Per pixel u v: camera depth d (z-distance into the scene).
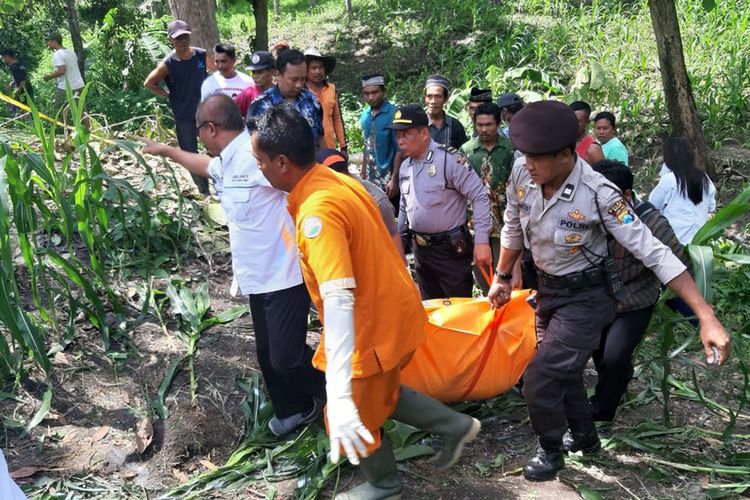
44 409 3.75
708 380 4.46
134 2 20.06
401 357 2.82
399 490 3.16
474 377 3.75
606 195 3.04
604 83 9.40
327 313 2.48
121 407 3.94
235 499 3.41
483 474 3.52
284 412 3.71
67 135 6.64
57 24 17.16
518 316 3.89
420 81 12.84
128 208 5.24
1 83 16.48
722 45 10.59
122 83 15.70
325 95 6.38
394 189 5.86
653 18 7.75
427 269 4.47
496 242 4.67
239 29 20.61
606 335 3.70
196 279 5.10
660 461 3.62
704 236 3.47
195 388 4.04
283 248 3.34
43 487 3.45
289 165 2.70
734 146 8.77
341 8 19.56
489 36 13.41
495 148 4.57
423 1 16.62
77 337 4.36
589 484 3.45
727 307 5.36
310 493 3.38
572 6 14.36
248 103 6.38
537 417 3.31
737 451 3.72
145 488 3.50
